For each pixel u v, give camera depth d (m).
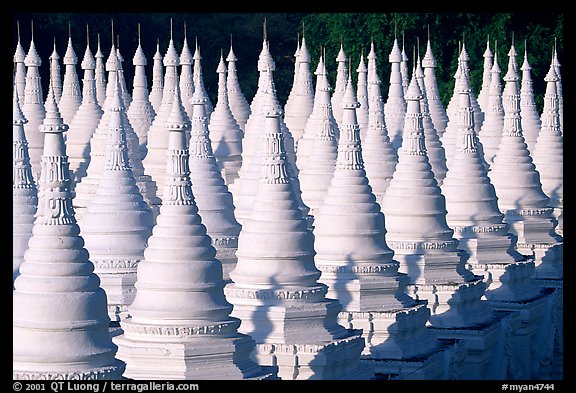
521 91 163.25
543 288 128.38
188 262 76.62
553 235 136.50
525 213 133.62
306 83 146.75
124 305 90.94
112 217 96.12
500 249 120.75
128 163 98.25
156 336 75.69
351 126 95.44
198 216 78.00
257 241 85.50
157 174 126.56
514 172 134.75
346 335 86.69
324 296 86.31
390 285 94.69
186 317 76.00
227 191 102.25
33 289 69.12
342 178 95.62
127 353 75.44
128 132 115.88
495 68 153.12
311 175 115.38
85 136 134.62
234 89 151.62
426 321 98.56
